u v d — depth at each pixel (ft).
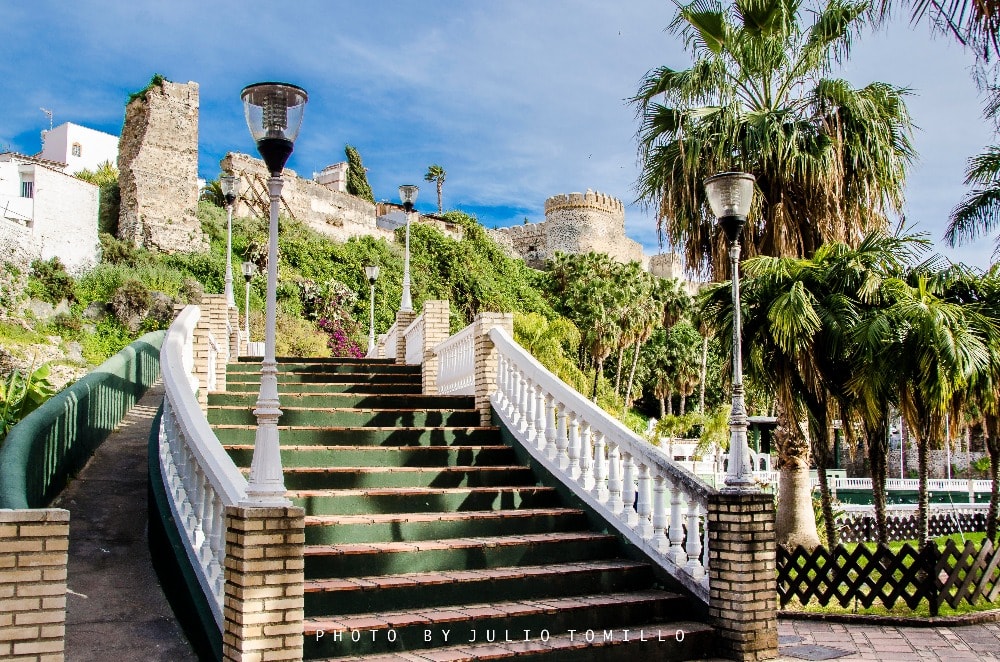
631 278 175.52
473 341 38.06
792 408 39.58
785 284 37.99
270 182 19.61
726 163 42.98
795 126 42.83
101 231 144.77
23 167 134.10
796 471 42.52
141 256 137.08
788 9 43.57
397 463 30.76
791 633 28.30
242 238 153.69
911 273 40.75
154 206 144.56
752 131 42.73
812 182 42.45
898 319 35.78
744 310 38.78
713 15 43.62
